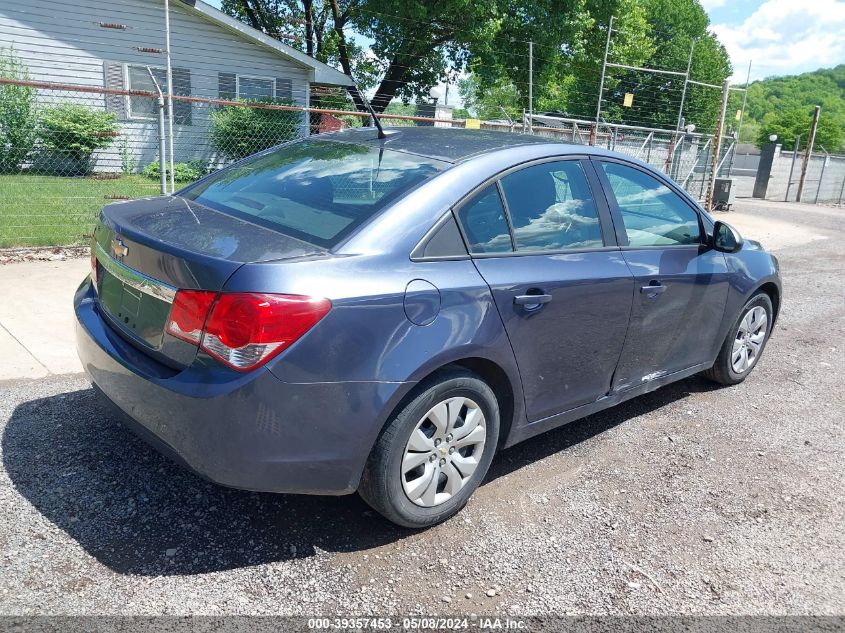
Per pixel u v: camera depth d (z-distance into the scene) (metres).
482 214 3.01
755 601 2.63
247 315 2.31
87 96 15.29
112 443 3.41
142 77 15.77
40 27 14.61
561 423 3.52
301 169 3.30
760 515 3.26
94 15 15.03
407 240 2.72
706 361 4.52
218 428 2.37
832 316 7.61
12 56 13.88
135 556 2.60
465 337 2.77
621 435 4.07
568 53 22.00
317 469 2.52
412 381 2.62
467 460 2.99
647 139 17.11
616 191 3.71
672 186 4.13
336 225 2.74
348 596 2.48
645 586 2.68
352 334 2.47
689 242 4.15
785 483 3.60
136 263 2.67
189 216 2.93
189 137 16.42
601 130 20.20
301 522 2.91
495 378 3.08
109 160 14.40
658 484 3.50
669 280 3.82
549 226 3.29
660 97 36.22
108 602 2.34
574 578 2.69
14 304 5.54
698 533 3.07
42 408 3.75
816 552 2.99
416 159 3.17
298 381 2.39
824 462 3.88
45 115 13.67
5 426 3.51
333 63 23.19
